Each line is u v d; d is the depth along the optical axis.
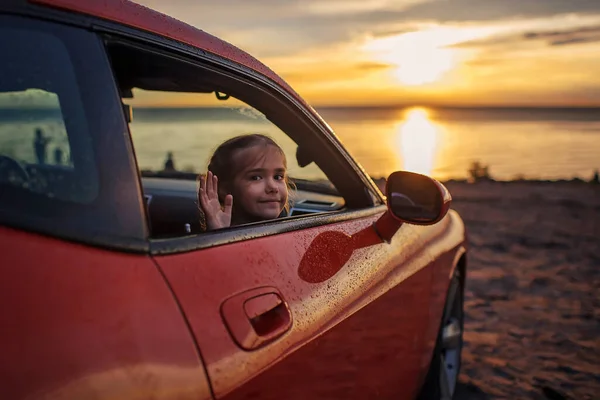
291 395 1.54
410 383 2.55
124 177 1.33
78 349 1.07
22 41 1.27
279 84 2.06
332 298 1.81
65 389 1.02
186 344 1.24
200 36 1.78
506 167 91.44
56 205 1.20
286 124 2.18
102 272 1.20
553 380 4.19
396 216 2.26
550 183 22.14
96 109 1.34
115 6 1.50
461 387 4.05
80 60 1.35
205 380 1.24
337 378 1.80
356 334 1.92
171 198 2.85
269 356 1.44
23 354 1.01
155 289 1.27
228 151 2.21
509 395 3.96
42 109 1.26
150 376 1.14
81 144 1.29
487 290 6.41
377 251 2.25
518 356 4.60
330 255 1.94
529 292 6.34
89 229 1.23
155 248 1.34
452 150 149.00
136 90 2.15
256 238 1.67
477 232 10.02
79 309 1.11
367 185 2.49
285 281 1.65
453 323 3.49
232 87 1.92
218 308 1.37
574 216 12.14
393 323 2.25
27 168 1.21
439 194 2.23
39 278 1.10
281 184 2.28
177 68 1.73
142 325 1.19
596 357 4.62
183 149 63.75
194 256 1.42
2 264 1.08
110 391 1.07
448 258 3.08
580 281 6.80
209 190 2.04
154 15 1.63
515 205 14.02
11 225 1.13
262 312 1.48
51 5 1.33
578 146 172.25
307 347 1.61
